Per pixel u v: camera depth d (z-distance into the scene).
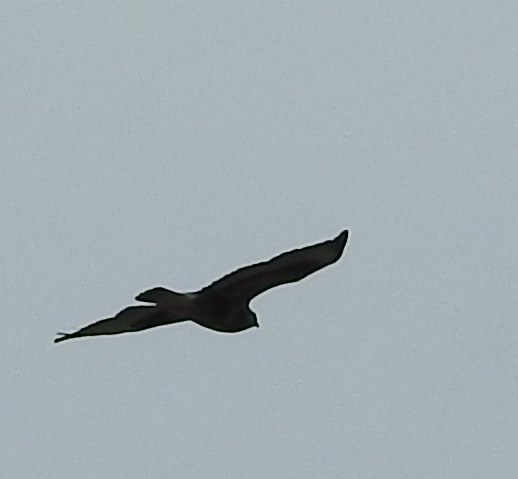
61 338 48.91
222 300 48.72
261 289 48.78
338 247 48.56
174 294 48.81
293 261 48.53
